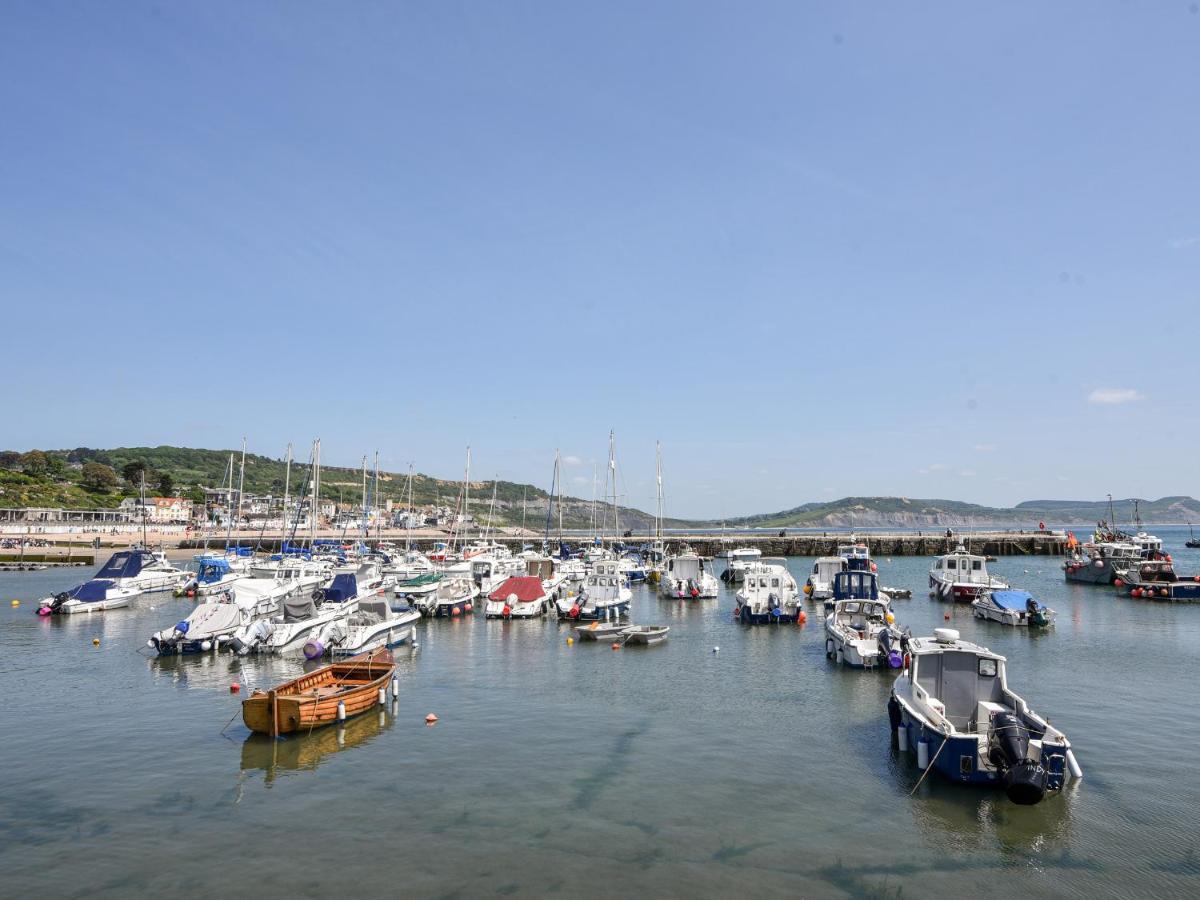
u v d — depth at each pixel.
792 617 54.75
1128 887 16.84
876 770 23.88
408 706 31.92
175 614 61.38
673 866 17.72
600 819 20.31
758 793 22.06
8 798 21.98
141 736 27.86
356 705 29.59
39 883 17.05
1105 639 48.09
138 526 163.38
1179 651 43.84
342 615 49.56
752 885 16.86
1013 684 35.19
